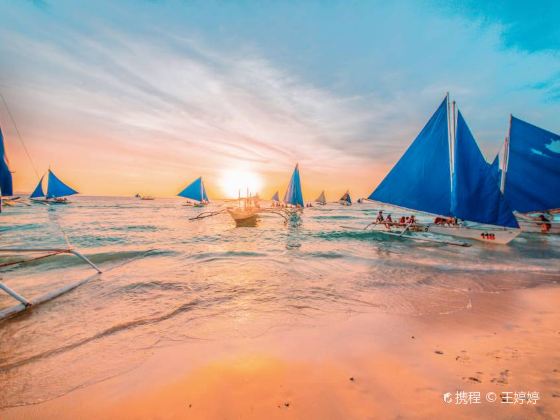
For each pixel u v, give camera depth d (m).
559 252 15.23
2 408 3.47
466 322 6.00
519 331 5.43
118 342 5.30
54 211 58.00
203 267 11.87
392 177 17.34
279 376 3.93
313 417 3.01
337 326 5.88
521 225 23.75
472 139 14.38
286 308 7.07
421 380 3.68
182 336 5.52
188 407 3.31
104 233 25.81
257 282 9.50
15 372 4.33
